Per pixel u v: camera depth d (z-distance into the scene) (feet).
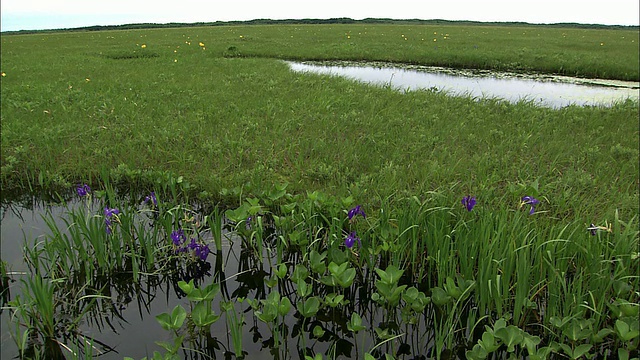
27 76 38.55
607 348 9.37
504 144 20.63
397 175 17.11
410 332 10.04
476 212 13.33
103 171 15.67
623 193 15.66
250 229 13.56
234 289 11.68
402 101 29.81
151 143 20.34
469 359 8.43
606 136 22.13
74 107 26.13
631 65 49.80
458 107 28.48
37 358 8.70
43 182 17.03
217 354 9.26
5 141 19.70
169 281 12.02
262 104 27.40
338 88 33.88
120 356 9.16
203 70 42.88
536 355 8.11
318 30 123.34
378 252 11.86
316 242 13.10
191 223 13.50
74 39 98.32
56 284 11.33
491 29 150.20
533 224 12.98
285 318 10.48
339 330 10.12
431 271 12.10
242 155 19.29
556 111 27.37
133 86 33.32
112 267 12.08
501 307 10.07
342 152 19.76
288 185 16.74
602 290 10.02
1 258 12.46
